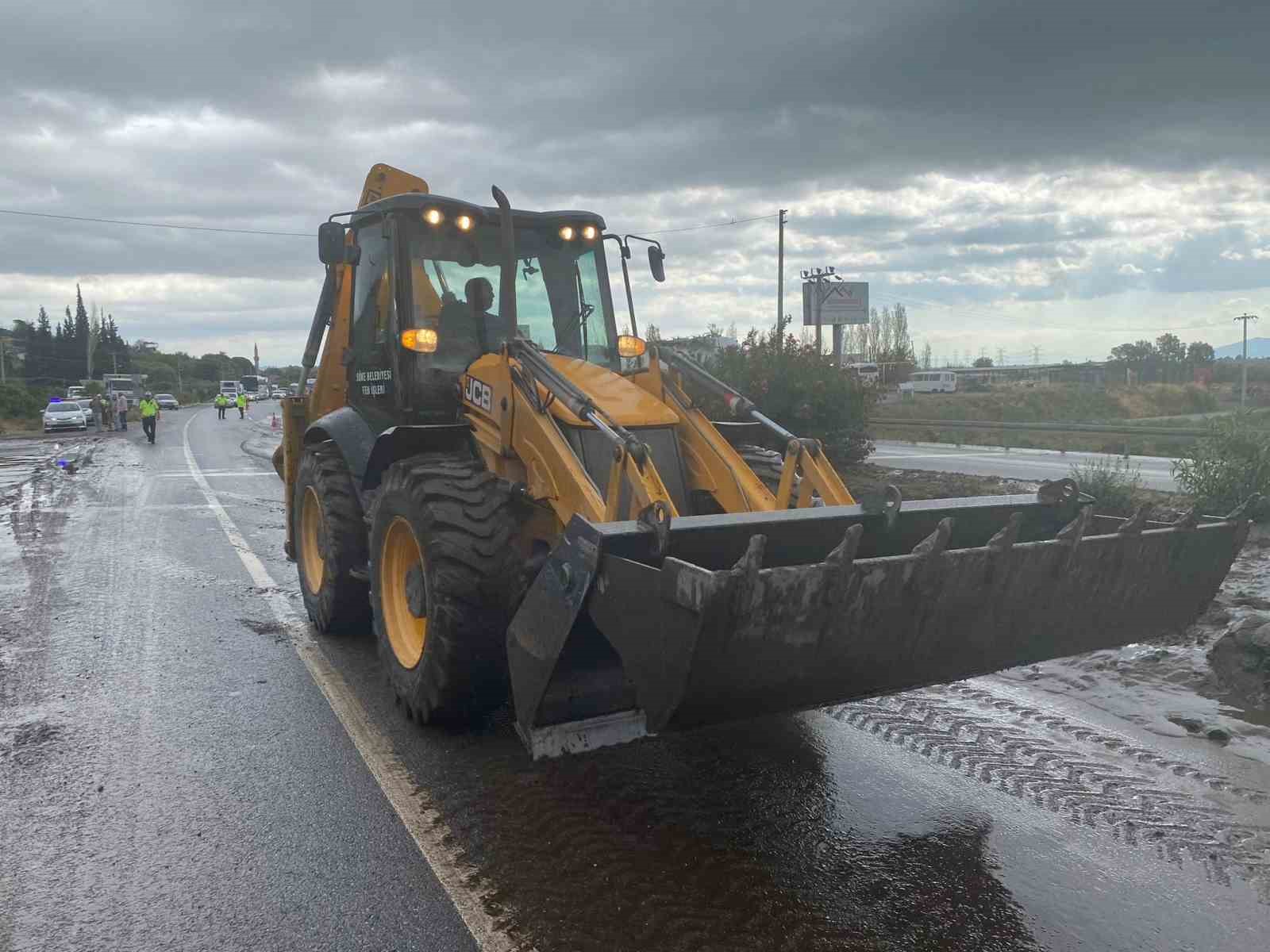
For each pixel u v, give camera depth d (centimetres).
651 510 334
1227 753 424
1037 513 424
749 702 321
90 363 9806
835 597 312
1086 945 286
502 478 461
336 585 596
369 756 429
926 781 398
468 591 418
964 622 345
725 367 1477
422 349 522
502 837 354
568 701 366
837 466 1518
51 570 859
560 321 580
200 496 1435
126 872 332
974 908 305
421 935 292
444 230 554
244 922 300
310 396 703
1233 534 405
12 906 312
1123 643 395
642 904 309
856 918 301
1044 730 453
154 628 654
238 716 481
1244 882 319
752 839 351
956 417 4612
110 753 436
